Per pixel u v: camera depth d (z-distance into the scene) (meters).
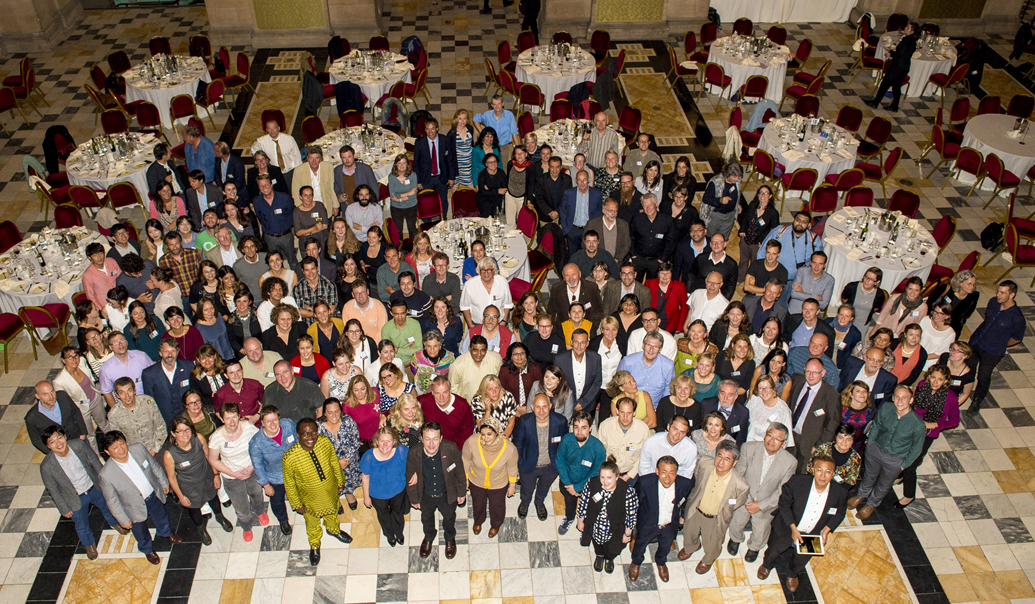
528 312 7.25
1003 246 10.66
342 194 9.77
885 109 14.48
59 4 17.38
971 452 7.74
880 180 11.27
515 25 18.27
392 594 6.38
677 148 13.15
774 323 6.81
